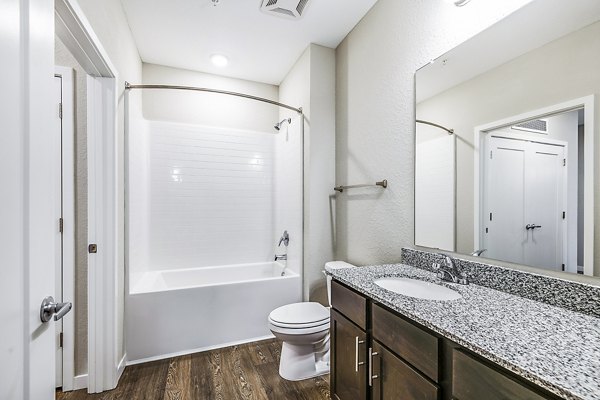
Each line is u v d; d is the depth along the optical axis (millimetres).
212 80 3043
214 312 2211
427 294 1324
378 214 1943
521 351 654
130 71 2223
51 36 785
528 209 1062
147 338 2023
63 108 1656
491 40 1200
